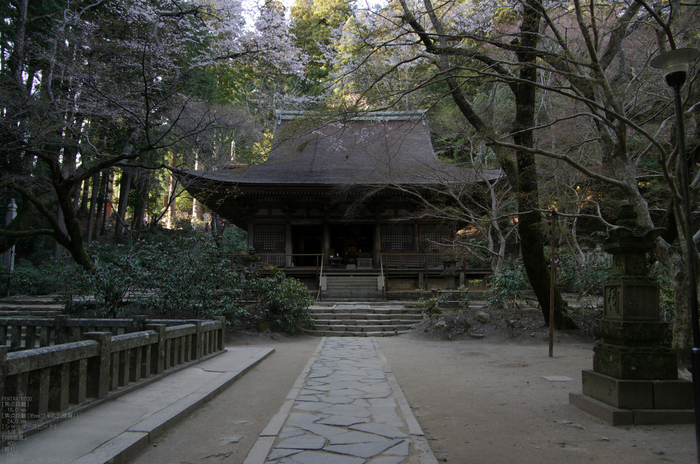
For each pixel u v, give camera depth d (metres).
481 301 17.88
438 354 9.85
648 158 16.91
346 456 3.64
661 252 6.48
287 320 12.74
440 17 9.99
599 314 13.09
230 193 20.53
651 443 4.14
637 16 9.71
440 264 23.72
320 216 24.80
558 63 8.86
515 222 18.42
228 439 4.15
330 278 21.83
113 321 7.67
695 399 3.59
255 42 13.49
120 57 12.57
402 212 24.91
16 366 3.58
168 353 6.69
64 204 11.95
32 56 13.29
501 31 10.55
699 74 7.28
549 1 9.69
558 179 12.50
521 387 6.66
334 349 10.39
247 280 12.93
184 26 13.60
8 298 18.09
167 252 12.16
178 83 12.80
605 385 5.09
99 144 15.48
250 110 24.34
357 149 25.97
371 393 6.00
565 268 13.59
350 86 9.70
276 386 6.51
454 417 5.07
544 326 12.48
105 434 3.85
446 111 18.66
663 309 10.83
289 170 24.44
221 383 6.09
